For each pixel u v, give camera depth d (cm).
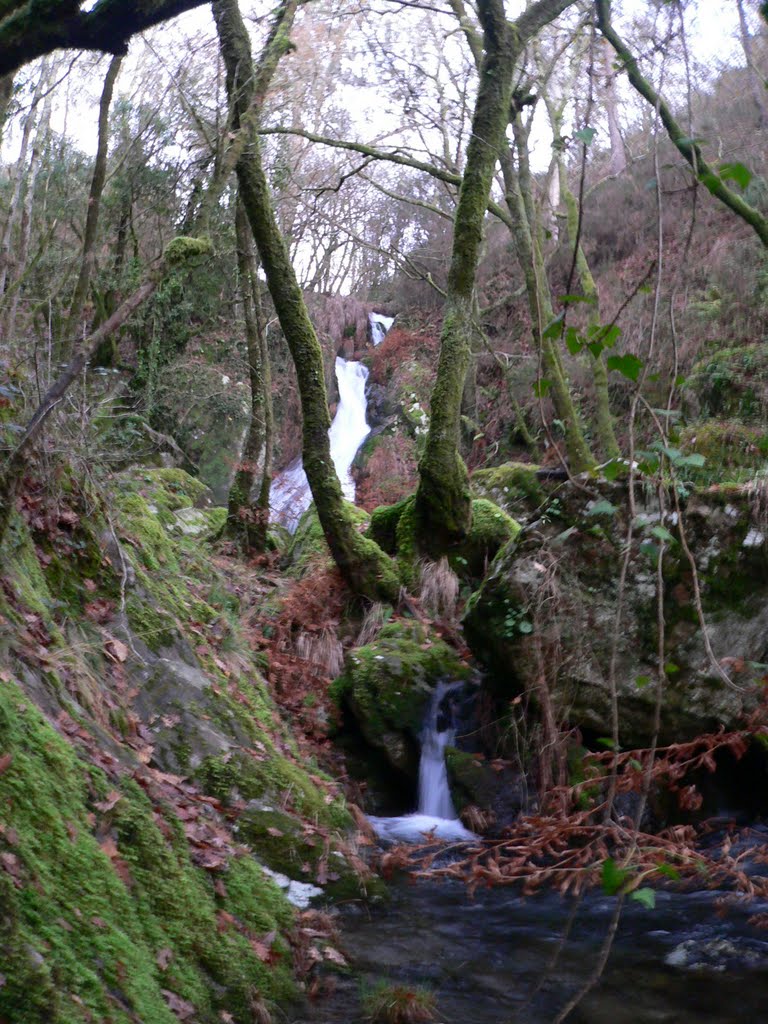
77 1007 246
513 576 635
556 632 616
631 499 269
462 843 519
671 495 603
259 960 364
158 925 329
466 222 848
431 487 844
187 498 1184
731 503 603
